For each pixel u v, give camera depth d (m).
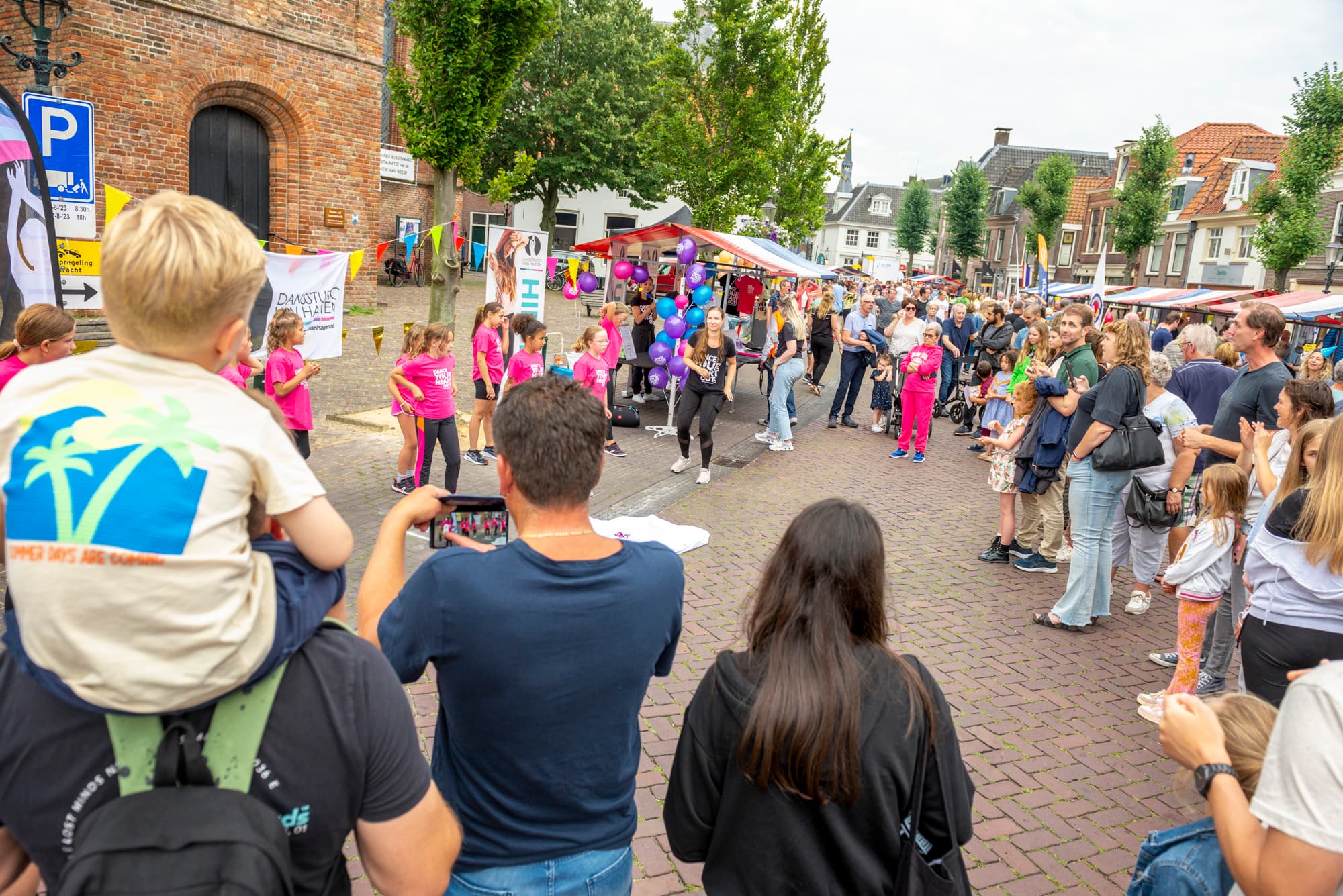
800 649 1.59
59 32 12.09
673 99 19.09
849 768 1.51
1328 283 22.58
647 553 1.76
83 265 5.86
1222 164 35.03
